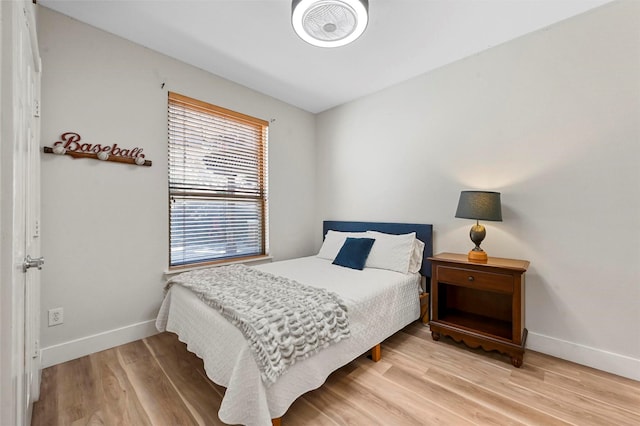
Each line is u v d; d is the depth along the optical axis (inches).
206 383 67.9
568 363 77.0
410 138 114.2
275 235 133.8
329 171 146.6
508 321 89.7
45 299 74.2
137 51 90.5
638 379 68.9
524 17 77.8
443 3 71.9
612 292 72.8
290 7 74.1
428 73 108.3
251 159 126.1
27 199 46.2
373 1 70.5
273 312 56.7
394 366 75.9
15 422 33.6
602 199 74.3
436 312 91.4
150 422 55.2
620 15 71.2
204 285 74.6
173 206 101.8
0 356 26.5
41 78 73.2
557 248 81.0
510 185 89.4
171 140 100.6
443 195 105.0
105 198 84.4
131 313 89.7
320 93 127.7
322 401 61.6
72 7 74.1
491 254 93.2
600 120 74.4
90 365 75.2
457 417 56.6
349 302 70.3
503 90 90.4
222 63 102.2
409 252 101.3
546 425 54.6
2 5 26.3
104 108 83.9
